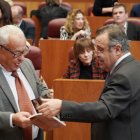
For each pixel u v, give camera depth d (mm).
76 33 6805
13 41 2992
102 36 2977
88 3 10930
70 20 7125
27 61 3420
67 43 6082
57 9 9125
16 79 3143
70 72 5141
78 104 2916
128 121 2932
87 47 5023
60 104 2904
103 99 2910
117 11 7238
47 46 6109
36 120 2902
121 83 2893
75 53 5098
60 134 4020
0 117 2920
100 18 8102
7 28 3039
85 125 4008
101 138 3008
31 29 7836
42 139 3359
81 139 4016
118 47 2959
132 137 2918
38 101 3055
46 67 6117
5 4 5250
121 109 2881
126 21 7316
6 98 3027
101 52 3002
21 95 3094
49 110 2881
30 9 11086
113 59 2994
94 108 2877
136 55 5754
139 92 2904
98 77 5055
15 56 3023
